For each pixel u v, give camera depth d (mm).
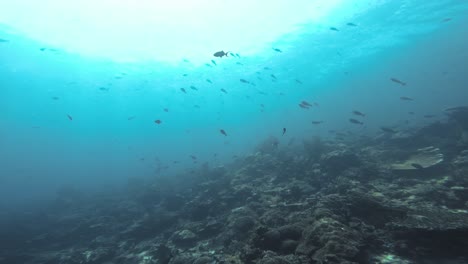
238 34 26781
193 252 8094
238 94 51188
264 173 14766
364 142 17500
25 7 21516
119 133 76000
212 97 50188
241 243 7352
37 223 16672
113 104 47344
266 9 23141
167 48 29000
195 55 30375
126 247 10555
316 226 5480
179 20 25203
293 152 20734
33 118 50250
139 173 56000
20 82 33156
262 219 7832
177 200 14445
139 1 23438
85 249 11125
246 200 11133
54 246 12383
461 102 45281
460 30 37000
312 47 31969
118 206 17234
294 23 25594
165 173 37750
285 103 79938
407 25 30250
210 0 22672
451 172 9195
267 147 22297
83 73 33594
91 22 24922
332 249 4656
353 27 28016
